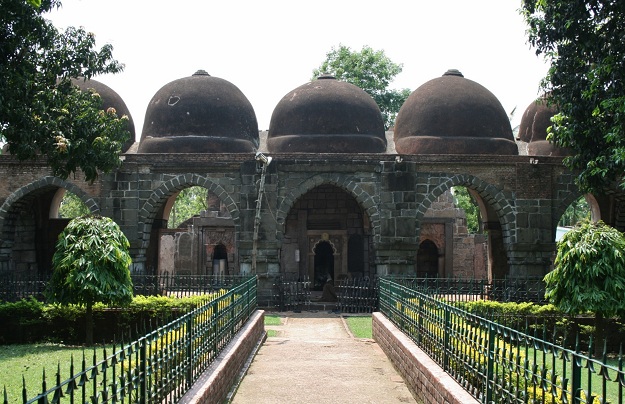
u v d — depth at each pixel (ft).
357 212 77.36
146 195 62.23
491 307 41.11
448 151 63.46
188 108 64.75
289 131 65.46
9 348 36.27
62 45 47.03
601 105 44.19
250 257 61.77
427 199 62.13
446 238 86.79
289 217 77.61
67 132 46.80
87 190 62.23
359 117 65.46
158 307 40.16
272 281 61.87
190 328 21.22
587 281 35.40
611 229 36.11
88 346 37.06
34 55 45.11
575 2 44.55
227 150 64.13
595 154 47.73
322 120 64.69
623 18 44.09
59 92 46.93
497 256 71.31
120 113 67.05
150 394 16.43
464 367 21.12
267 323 54.19
